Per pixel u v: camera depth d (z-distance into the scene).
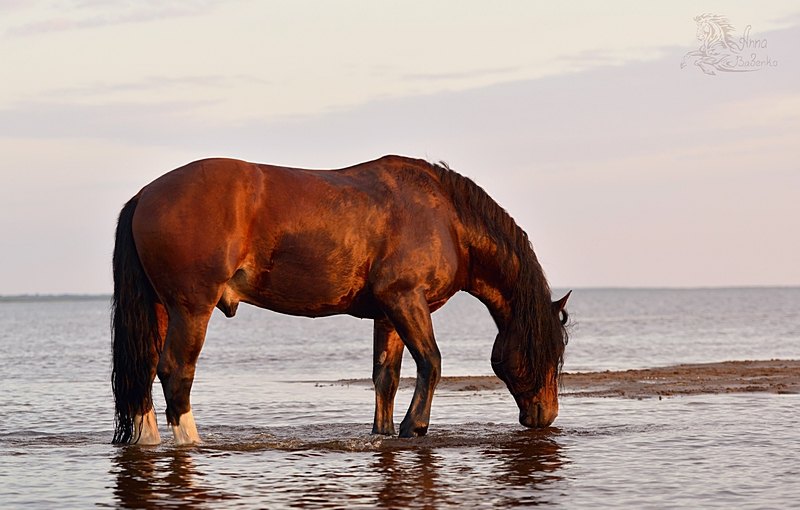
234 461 10.66
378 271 11.76
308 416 14.96
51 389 19.73
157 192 11.21
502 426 13.34
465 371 24.19
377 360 12.73
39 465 10.45
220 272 11.09
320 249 11.47
